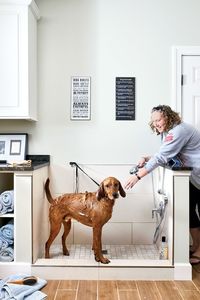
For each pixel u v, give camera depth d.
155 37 2.69
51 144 2.71
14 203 2.12
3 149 2.65
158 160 2.17
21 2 2.33
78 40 2.69
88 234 2.72
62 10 2.68
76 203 2.23
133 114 2.71
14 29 2.36
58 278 2.14
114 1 2.68
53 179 2.71
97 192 2.17
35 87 2.63
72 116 2.70
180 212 2.10
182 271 2.12
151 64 2.70
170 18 2.68
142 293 1.94
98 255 2.18
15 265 2.13
